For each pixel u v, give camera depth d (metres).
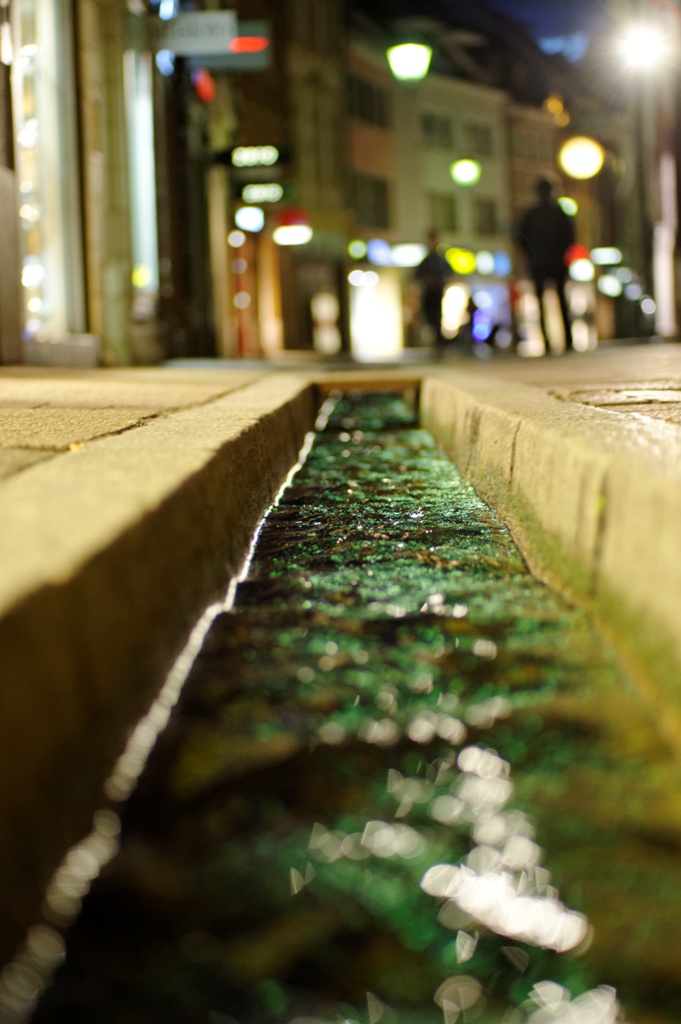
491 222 50.47
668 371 7.41
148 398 5.36
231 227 25.75
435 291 19.61
